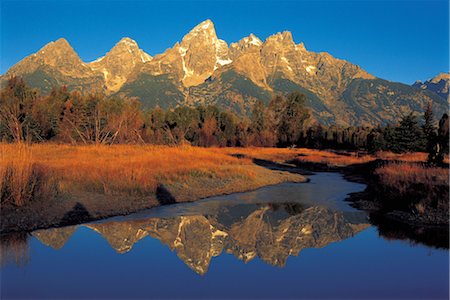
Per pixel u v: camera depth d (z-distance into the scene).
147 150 36.91
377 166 30.00
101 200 14.75
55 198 14.02
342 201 17.27
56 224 11.72
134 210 14.19
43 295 6.73
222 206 15.80
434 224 12.41
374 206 15.80
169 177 20.08
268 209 15.33
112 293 6.86
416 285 7.51
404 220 13.13
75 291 7.00
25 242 9.97
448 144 24.48
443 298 6.91
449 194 14.42
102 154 30.38
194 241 10.54
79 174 17.36
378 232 11.62
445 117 24.62
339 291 7.25
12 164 13.58
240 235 11.35
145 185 16.69
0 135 34.50
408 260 9.02
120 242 10.20
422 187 16.16
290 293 6.96
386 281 7.58
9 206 12.44
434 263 8.84
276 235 11.36
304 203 16.72
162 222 12.73
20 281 7.39
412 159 33.66
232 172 23.48
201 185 19.89
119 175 17.50
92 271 8.02
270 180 23.86
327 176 28.33
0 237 10.30
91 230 11.32
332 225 12.62
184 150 37.31
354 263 8.81
